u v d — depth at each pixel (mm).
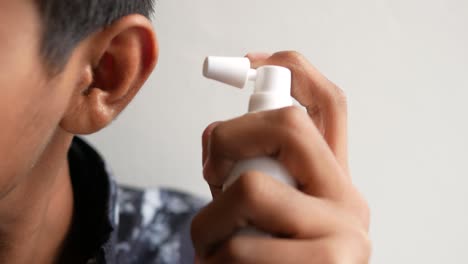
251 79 340
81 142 615
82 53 399
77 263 596
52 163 487
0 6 339
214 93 634
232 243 276
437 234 635
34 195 493
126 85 428
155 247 649
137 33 418
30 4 346
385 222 635
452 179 626
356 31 605
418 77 611
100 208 586
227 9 612
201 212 296
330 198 298
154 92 639
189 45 623
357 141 622
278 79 331
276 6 606
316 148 295
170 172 663
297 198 279
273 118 300
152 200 671
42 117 384
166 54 626
